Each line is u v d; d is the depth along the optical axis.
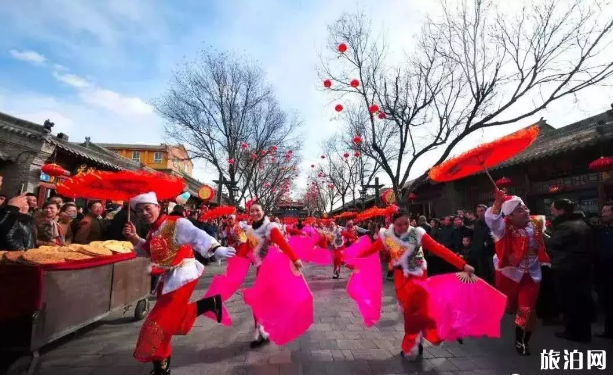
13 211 4.28
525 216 3.95
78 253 4.08
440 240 7.89
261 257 4.36
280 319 3.72
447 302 3.62
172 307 2.94
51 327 3.51
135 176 3.09
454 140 10.59
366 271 4.33
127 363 3.65
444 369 3.46
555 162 8.70
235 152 19.08
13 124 10.65
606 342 4.26
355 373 3.37
